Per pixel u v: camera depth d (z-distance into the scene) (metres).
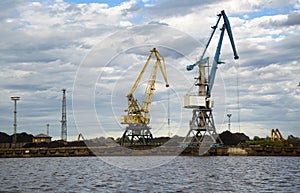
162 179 74.50
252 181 70.62
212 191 57.88
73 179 76.38
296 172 89.75
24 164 137.38
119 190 59.34
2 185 66.94
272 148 191.25
